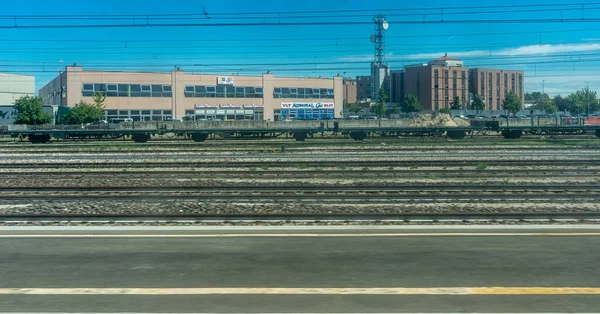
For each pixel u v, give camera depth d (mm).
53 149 30812
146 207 12961
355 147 31031
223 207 12875
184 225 10266
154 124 47625
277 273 6785
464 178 18469
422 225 9992
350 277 6609
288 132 40625
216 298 5844
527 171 19516
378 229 9422
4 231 9461
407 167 21578
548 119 50219
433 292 6023
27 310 5477
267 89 79625
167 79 74125
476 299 5793
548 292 6020
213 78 76625
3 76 80875
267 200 13672
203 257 7605
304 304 5656
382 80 122625
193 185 16922
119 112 71625
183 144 34219
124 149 30469
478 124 48469
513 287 6199
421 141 36906
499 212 11500
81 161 24656
